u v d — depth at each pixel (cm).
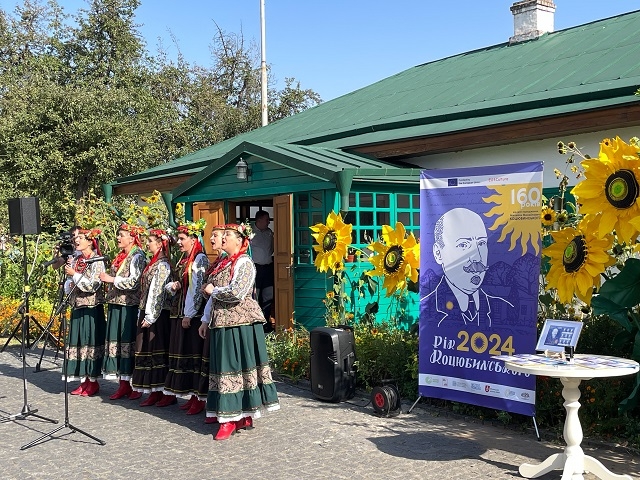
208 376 636
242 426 621
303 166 885
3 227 1823
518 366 454
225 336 592
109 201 1523
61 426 632
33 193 2314
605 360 470
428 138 966
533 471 477
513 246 586
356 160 994
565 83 983
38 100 2394
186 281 678
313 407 692
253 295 611
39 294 1248
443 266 638
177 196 1120
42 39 3647
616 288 527
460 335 625
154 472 514
